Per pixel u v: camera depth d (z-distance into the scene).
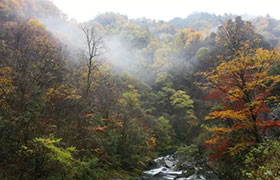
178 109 49.53
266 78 9.77
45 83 11.20
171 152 32.62
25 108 8.95
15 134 8.23
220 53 43.50
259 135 10.04
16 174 8.04
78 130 13.25
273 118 12.03
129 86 39.91
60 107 11.67
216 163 11.02
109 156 16.34
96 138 15.06
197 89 54.88
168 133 38.97
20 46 13.71
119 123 18.78
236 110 10.40
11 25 26.47
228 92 10.30
